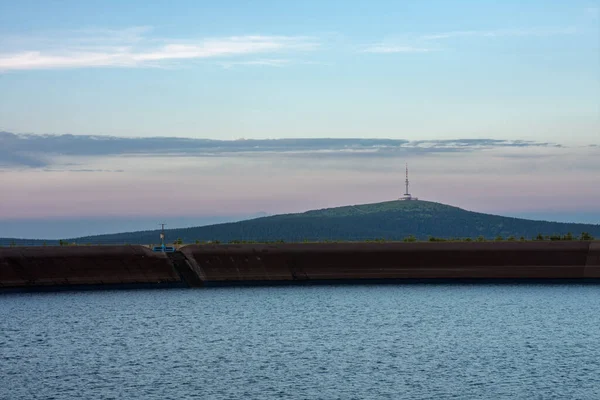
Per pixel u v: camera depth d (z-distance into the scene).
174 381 91.25
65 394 86.31
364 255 184.62
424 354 105.31
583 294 165.00
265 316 138.12
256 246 184.38
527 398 83.94
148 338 118.88
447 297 161.25
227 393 85.94
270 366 98.44
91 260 176.12
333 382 90.38
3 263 171.12
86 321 134.38
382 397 84.25
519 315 138.25
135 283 177.25
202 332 123.50
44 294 168.62
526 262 184.00
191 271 180.88
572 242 184.75
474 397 84.25
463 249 185.00
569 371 95.31
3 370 97.81
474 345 111.62
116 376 94.06
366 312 141.88
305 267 183.50
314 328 126.06
